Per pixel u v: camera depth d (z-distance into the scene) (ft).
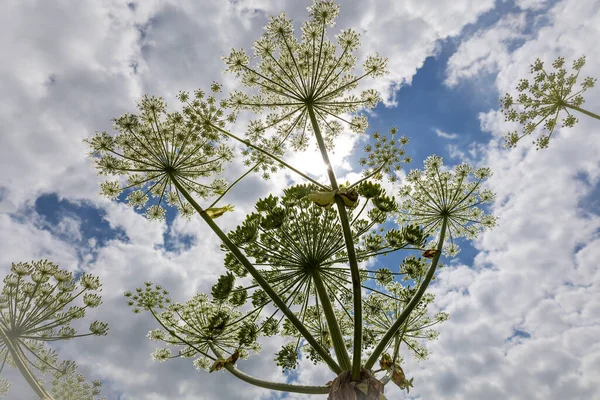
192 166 2.41
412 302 1.95
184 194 2.19
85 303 2.10
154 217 2.71
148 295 2.46
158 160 2.32
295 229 1.98
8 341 1.62
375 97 2.60
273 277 2.01
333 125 2.88
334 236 2.00
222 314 2.10
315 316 2.50
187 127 2.34
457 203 2.81
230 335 2.32
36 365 1.99
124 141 2.28
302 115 2.67
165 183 2.44
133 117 2.27
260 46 2.39
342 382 1.54
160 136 2.28
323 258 1.99
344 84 2.53
